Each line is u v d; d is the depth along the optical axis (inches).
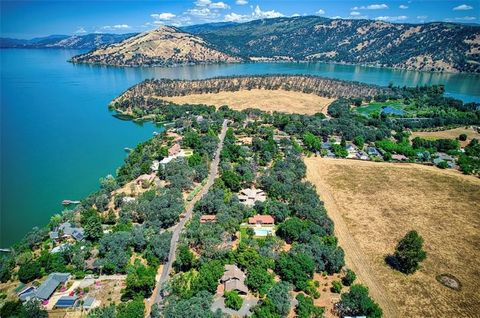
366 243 5280.5
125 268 4522.6
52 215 6225.4
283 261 4458.7
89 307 3927.2
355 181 7440.9
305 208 5807.1
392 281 4500.5
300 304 3855.8
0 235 5639.8
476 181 7519.7
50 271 4517.7
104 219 5708.7
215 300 4025.6
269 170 7411.4
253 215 5861.2
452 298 4242.1
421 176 7755.9
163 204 5723.4
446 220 5974.4
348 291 4284.0
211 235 4894.2
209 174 7588.6
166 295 4089.6
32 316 3614.7
